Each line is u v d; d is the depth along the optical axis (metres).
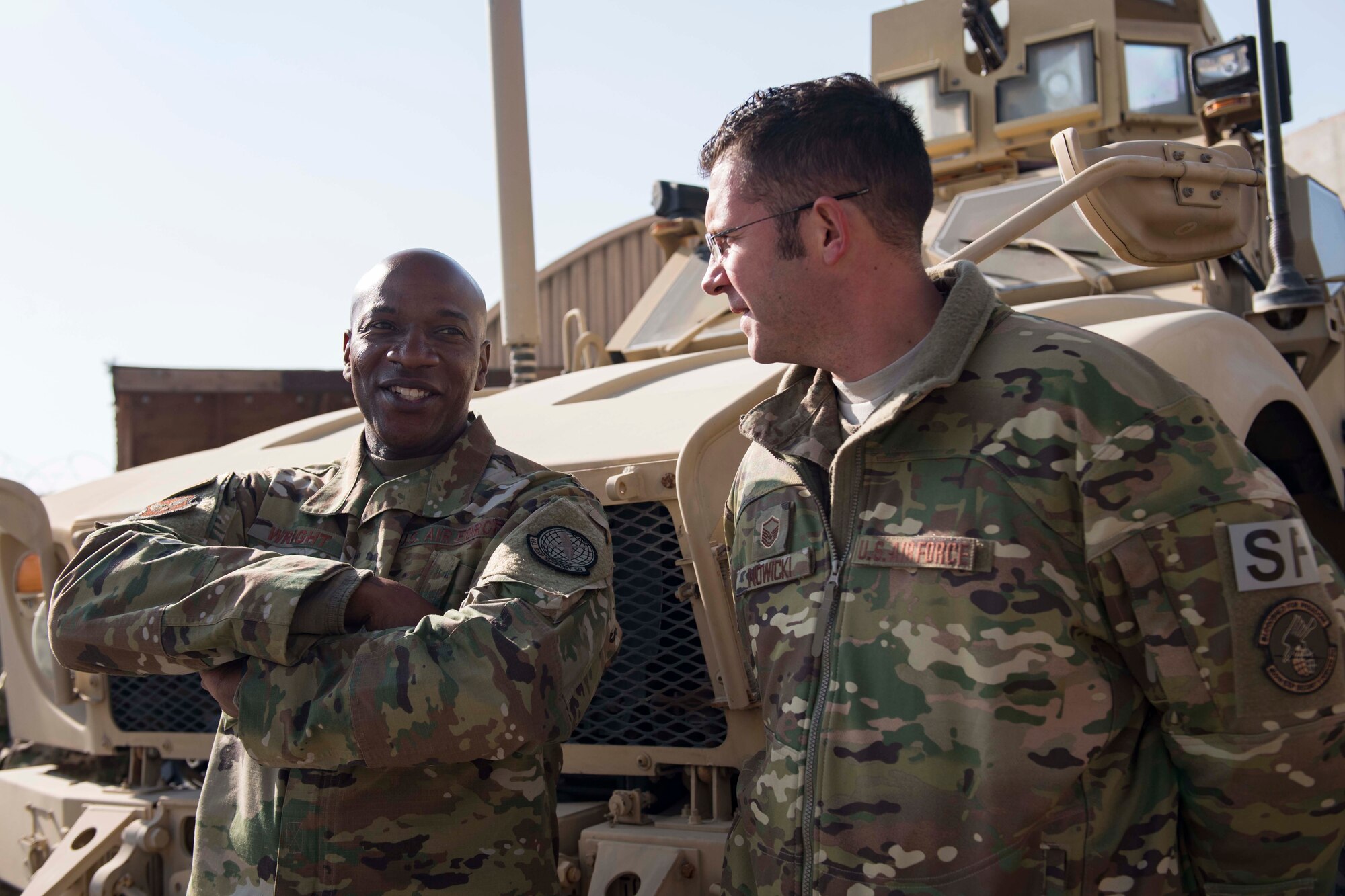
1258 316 2.87
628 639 2.05
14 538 2.89
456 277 1.70
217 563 1.52
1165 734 1.26
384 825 1.44
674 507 1.94
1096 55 4.13
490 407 2.75
